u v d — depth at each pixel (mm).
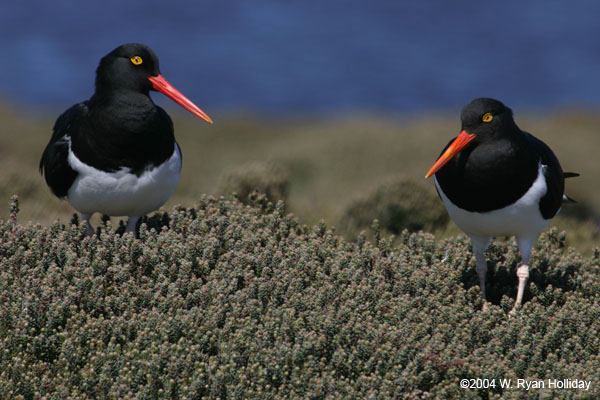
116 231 12914
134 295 9625
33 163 31594
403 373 8594
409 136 38594
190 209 12820
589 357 9562
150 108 11430
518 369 9328
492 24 110500
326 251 11266
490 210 11078
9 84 81312
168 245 10617
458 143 10844
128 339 8898
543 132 39844
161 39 101562
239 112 47219
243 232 11320
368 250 11141
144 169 11453
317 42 102938
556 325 9930
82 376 8336
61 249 10188
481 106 10758
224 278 9992
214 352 9070
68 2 117562
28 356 8523
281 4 121750
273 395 8289
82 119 11414
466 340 9602
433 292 10625
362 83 87188
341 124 43844
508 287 12203
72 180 11625
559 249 13781
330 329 9078
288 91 84438
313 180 32031
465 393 8641
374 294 10047
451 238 13352
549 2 121438
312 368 8570
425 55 97312
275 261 10492
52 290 9219
